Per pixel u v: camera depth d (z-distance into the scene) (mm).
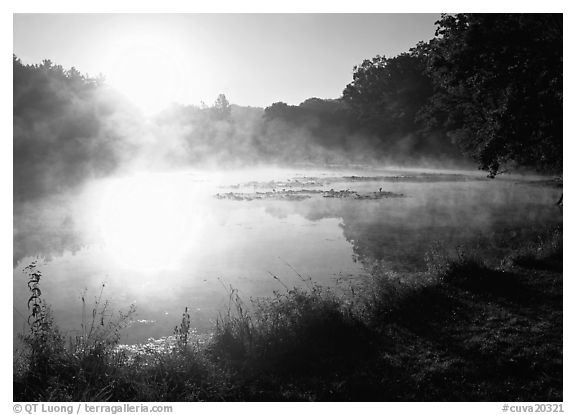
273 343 7074
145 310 10039
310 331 7512
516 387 5852
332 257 14664
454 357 6723
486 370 6305
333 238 17797
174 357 6402
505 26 16438
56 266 13945
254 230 19656
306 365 6605
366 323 8078
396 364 6562
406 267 13242
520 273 10680
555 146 18016
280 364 6629
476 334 7480
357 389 5922
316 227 20266
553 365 6332
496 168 18953
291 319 7703
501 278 10289
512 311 8453
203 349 7035
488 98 19234
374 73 91750
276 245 16594
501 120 16875
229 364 6602
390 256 14680
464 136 28906
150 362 6535
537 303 8828
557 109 15664
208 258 14742
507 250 15102
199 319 9484
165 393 5672
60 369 6215
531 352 6711
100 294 11023
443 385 5984
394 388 5930
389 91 85438
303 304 8070
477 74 17766
